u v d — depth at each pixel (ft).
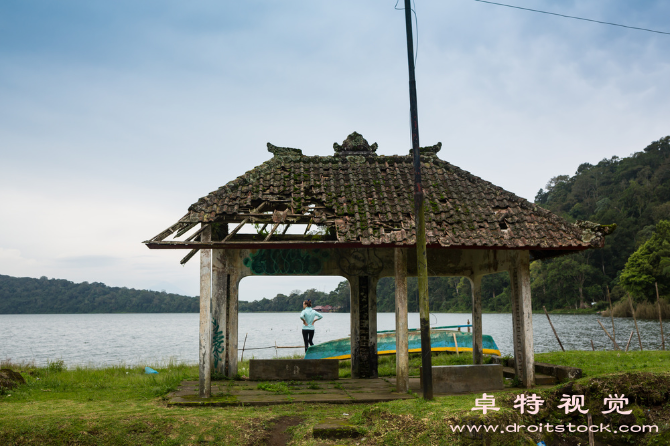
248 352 97.35
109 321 404.36
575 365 42.29
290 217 33.45
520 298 34.27
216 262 41.32
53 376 42.19
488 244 32.14
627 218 332.39
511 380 35.76
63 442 22.33
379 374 42.78
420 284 28.25
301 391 32.83
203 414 25.57
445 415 23.25
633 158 421.59
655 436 26.05
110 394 33.06
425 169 40.47
